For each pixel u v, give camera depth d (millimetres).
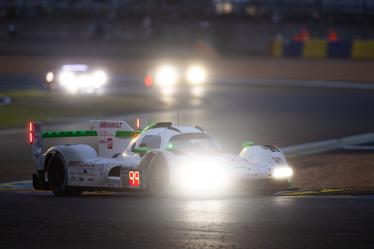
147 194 43938
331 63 196125
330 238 27906
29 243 28875
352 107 124750
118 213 35250
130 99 139125
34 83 170625
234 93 153875
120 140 47219
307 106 126875
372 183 50375
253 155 43344
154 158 41312
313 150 76000
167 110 120938
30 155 75562
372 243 26984
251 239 28031
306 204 37000
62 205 39594
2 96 135500
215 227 30578
